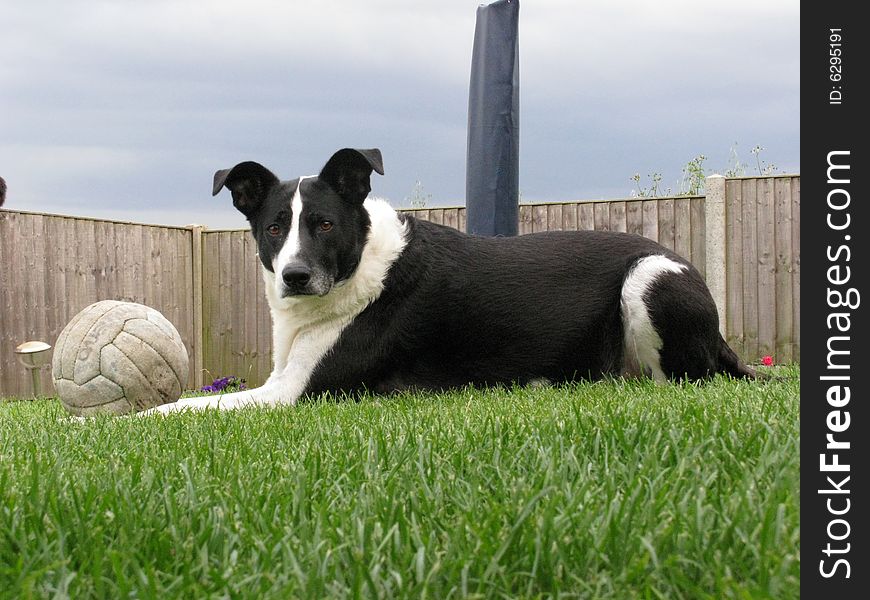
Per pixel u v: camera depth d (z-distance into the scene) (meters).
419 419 3.67
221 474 2.67
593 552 1.77
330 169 5.04
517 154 7.47
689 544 1.79
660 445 2.76
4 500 2.25
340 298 5.12
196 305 11.28
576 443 2.84
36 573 1.64
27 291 9.38
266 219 5.11
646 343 5.23
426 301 5.18
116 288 10.31
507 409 3.86
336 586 1.68
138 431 3.76
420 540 1.84
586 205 9.73
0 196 8.18
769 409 3.27
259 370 11.11
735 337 9.32
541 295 5.26
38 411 5.97
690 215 9.40
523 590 1.71
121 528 1.93
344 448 3.01
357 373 5.17
